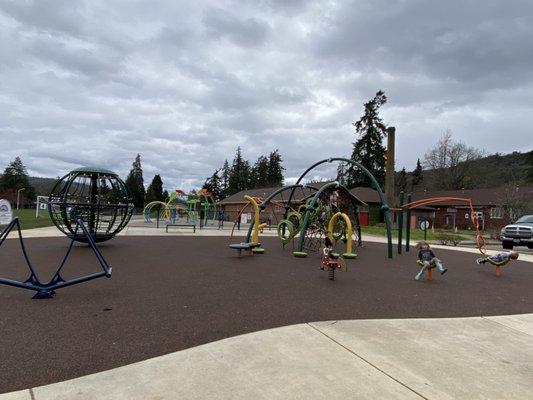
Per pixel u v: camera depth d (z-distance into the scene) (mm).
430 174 73500
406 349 4281
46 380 3312
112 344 4145
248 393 3156
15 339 4234
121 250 12031
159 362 3707
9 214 18703
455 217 47906
